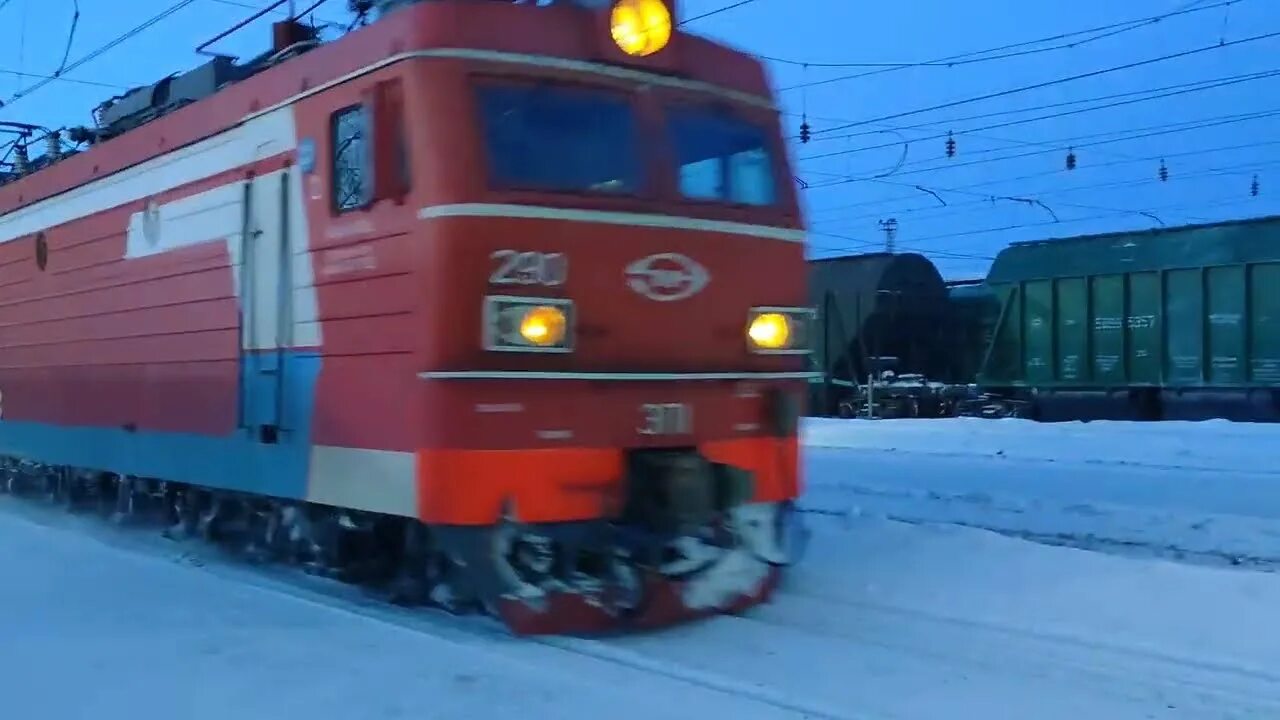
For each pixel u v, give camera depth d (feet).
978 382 82.53
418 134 20.93
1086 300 76.18
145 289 31.42
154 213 30.91
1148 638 21.34
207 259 28.14
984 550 26.55
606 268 21.59
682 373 22.38
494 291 20.52
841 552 28.07
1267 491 41.27
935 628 22.40
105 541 33.53
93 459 34.60
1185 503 38.78
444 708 17.22
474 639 21.43
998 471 47.93
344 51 23.22
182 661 19.70
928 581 25.25
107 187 33.88
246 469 26.48
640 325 21.91
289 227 24.82
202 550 31.40
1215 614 21.80
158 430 30.66
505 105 21.20
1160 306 72.28
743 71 24.44
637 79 22.65
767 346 23.73
